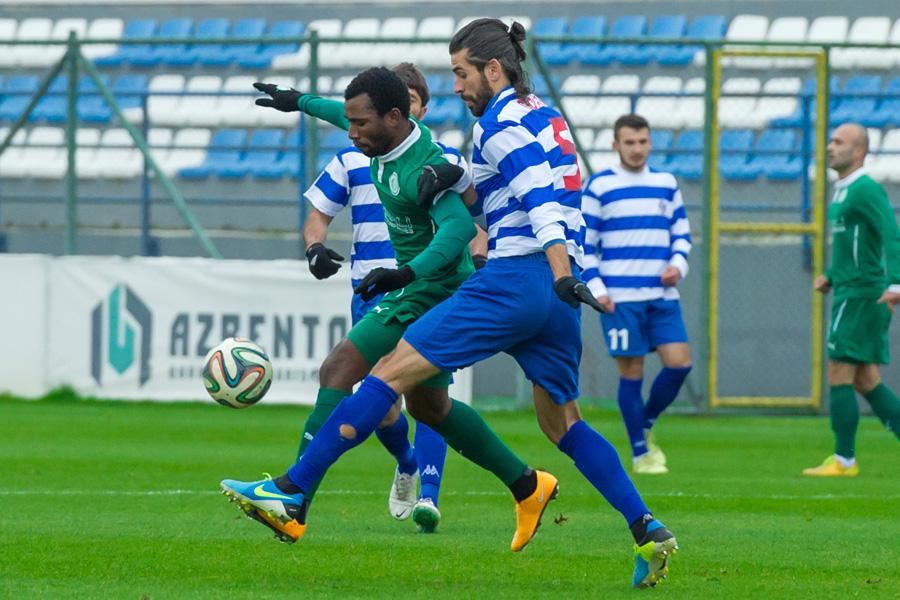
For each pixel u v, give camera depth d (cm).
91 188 6981
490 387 5538
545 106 1888
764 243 5525
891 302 3406
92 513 2591
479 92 1873
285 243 5950
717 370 5538
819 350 5353
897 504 2903
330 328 5184
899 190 6431
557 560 2066
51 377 5269
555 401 1836
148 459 3619
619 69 7275
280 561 2022
